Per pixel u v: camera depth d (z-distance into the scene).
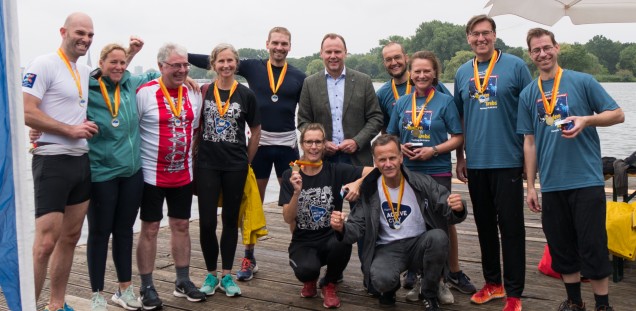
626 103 35.34
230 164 4.23
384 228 3.99
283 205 4.21
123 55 3.69
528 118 3.64
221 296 4.38
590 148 3.42
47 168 3.40
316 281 4.33
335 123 4.53
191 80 4.18
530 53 3.54
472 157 3.91
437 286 3.87
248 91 4.31
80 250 5.79
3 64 2.31
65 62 3.45
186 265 4.32
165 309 4.12
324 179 4.23
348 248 3.97
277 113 4.75
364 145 4.47
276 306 4.18
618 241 4.34
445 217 3.84
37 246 3.40
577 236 3.48
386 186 3.99
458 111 4.12
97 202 3.72
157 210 4.05
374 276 3.83
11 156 2.34
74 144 3.47
